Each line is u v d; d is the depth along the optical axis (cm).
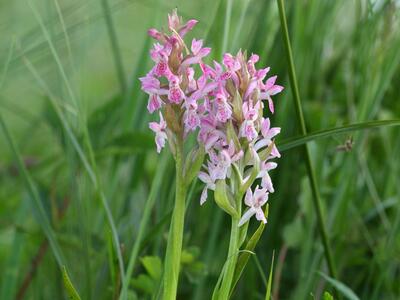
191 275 62
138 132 71
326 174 76
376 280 74
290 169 77
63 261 62
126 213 75
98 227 74
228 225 73
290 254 76
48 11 71
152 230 60
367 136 74
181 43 43
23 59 71
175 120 43
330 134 54
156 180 56
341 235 71
